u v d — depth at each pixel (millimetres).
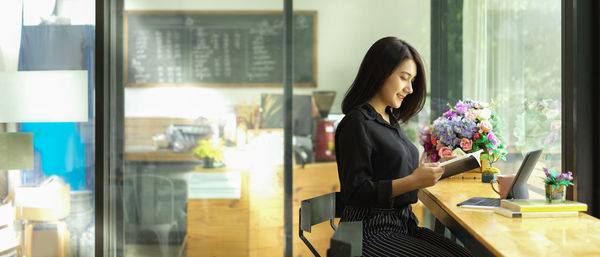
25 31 3027
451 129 2482
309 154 3057
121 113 3035
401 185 1717
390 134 1858
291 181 3049
